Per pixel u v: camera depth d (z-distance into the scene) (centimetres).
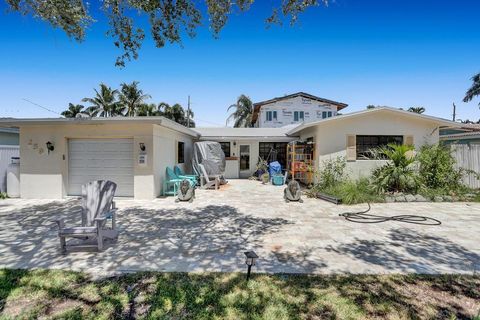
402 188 919
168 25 562
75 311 268
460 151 1034
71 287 315
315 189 1000
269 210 745
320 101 2528
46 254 418
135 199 898
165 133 1030
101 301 287
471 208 776
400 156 930
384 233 535
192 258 405
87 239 478
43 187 918
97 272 355
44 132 916
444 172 949
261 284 322
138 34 576
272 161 1595
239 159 1638
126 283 325
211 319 255
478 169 1026
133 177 918
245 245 464
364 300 288
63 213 702
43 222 611
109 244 464
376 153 1059
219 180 1242
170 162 1095
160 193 973
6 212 715
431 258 407
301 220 637
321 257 410
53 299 290
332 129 1099
